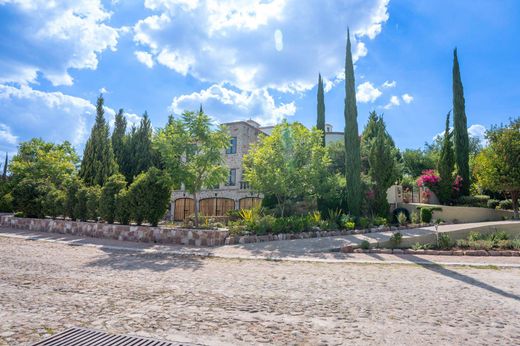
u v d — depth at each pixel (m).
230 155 33.16
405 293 6.47
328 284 7.21
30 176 25.81
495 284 7.37
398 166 25.06
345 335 4.17
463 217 21.52
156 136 16.23
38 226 18.75
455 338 4.12
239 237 14.25
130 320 4.59
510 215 21.86
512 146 20.27
